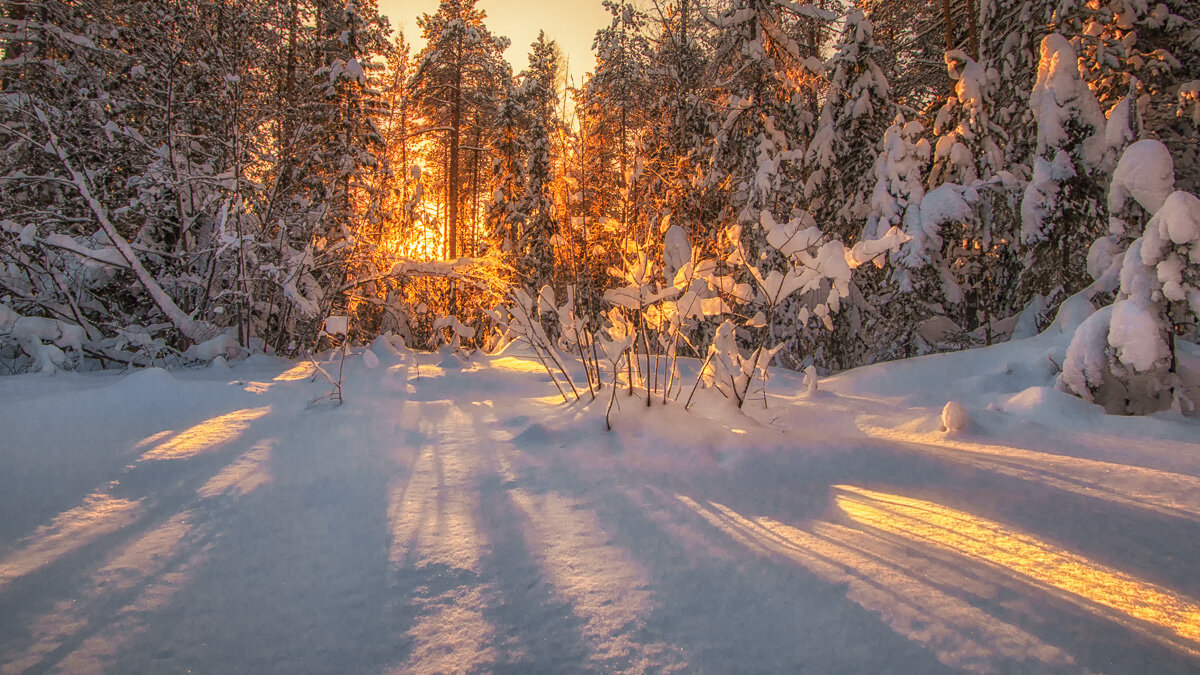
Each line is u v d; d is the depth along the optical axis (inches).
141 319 272.1
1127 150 210.4
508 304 176.6
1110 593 54.8
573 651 46.8
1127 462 121.6
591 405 144.0
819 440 121.6
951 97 386.6
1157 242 169.0
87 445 107.8
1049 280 315.3
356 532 72.9
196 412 138.5
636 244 147.0
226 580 59.2
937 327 413.7
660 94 462.6
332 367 222.4
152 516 76.5
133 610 52.4
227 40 264.7
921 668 42.5
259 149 287.6
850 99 458.6
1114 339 176.6
